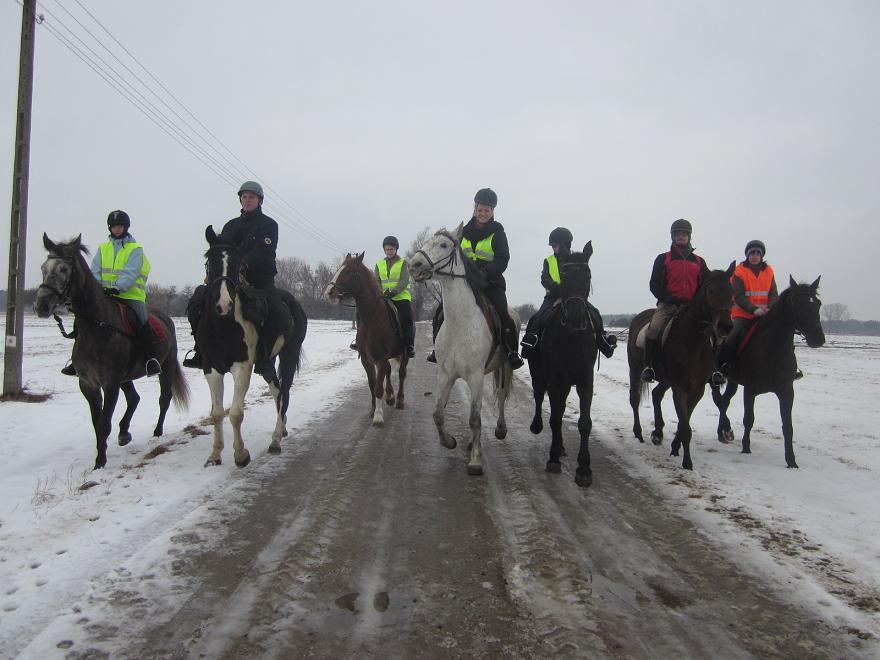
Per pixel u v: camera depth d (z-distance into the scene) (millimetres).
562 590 3191
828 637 2779
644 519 4344
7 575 3232
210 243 5555
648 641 2713
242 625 2777
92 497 4562
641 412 9125
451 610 2965
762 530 4133
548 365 5594
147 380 11695
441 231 5434
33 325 34719
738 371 6492
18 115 9023
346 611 2934
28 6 9117
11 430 6984
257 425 7551
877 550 3797
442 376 5715
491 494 4879
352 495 4785
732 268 5641
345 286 7551
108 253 6113
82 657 2488
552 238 6535
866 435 7414
